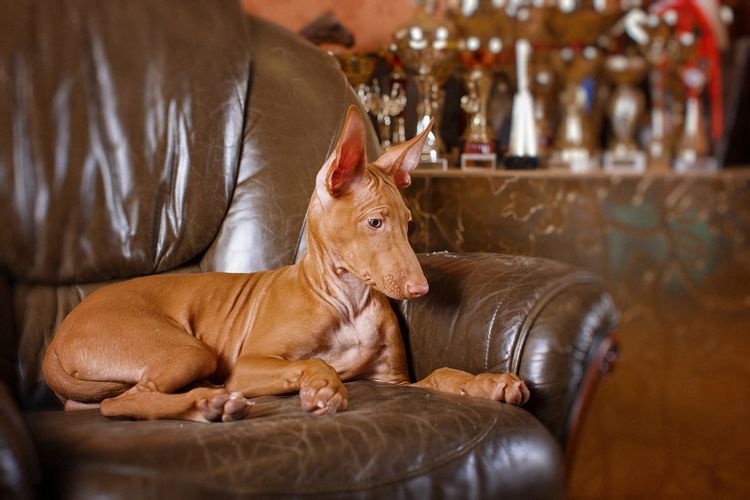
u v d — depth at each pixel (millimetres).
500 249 2809
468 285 2004
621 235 3217
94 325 1903
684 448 2895
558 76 4094
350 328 2008
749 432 2898
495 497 1571
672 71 4484
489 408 1696
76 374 1890
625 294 3277
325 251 1985
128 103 2322
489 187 2775
